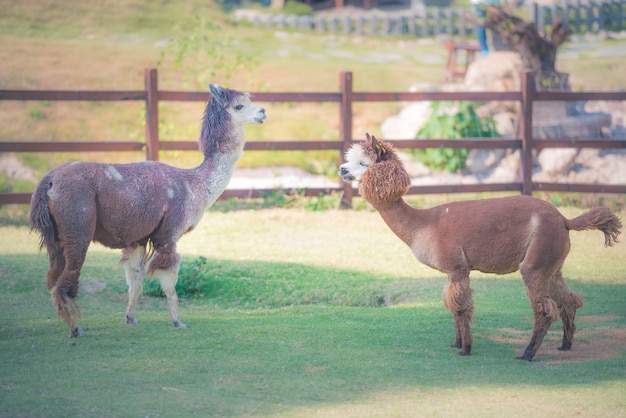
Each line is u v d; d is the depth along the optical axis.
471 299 6.27
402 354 6.27
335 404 5.11
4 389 5.21
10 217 12.34
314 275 9.37
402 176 6.34
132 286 7.10
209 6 29.33
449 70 21.67
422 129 16.61
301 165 16.11
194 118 17.22
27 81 18.61
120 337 6.58
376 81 21.61
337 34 29.70
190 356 6.05
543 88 17.11
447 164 15.98
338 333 6.82
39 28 23.98
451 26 30.53
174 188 6.95
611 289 8.80
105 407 4.94
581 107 18.16
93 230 6.54
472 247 6.22
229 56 23.11
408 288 8.86
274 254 10.33
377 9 34.56
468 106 16.61
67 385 5.32
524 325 7.35
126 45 23.00
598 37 29.58
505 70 18.12
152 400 5.09
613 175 15.79
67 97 12.14
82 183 6.44
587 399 5.23
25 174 14.62
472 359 6.17
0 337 6.61
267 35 27.81
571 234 11.83
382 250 10.68
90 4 26.47
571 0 31.50
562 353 6.43
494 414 4.96
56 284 6.39
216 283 9.03
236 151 7.39
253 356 6.09
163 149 12.59
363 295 8.70
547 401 5.20
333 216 12.80
